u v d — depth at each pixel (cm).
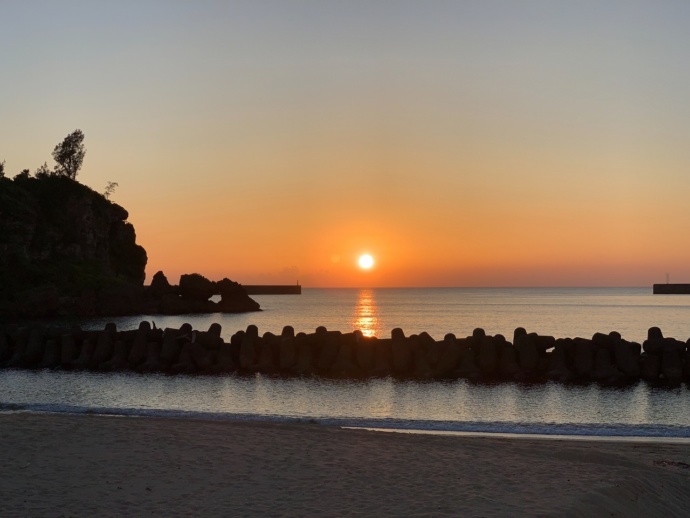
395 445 1658
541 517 1134
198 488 1282
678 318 10744
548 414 2436
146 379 3244
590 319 10594
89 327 8600
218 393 2884
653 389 2911
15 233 11819
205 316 11425
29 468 1377
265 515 1147
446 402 2667
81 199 13688
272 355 3434
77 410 2409
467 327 8931
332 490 1287
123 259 15150
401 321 10450
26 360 3722
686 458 1681
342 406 2594
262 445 1616
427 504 1209
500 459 1541
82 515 1131
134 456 1484
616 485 1334
